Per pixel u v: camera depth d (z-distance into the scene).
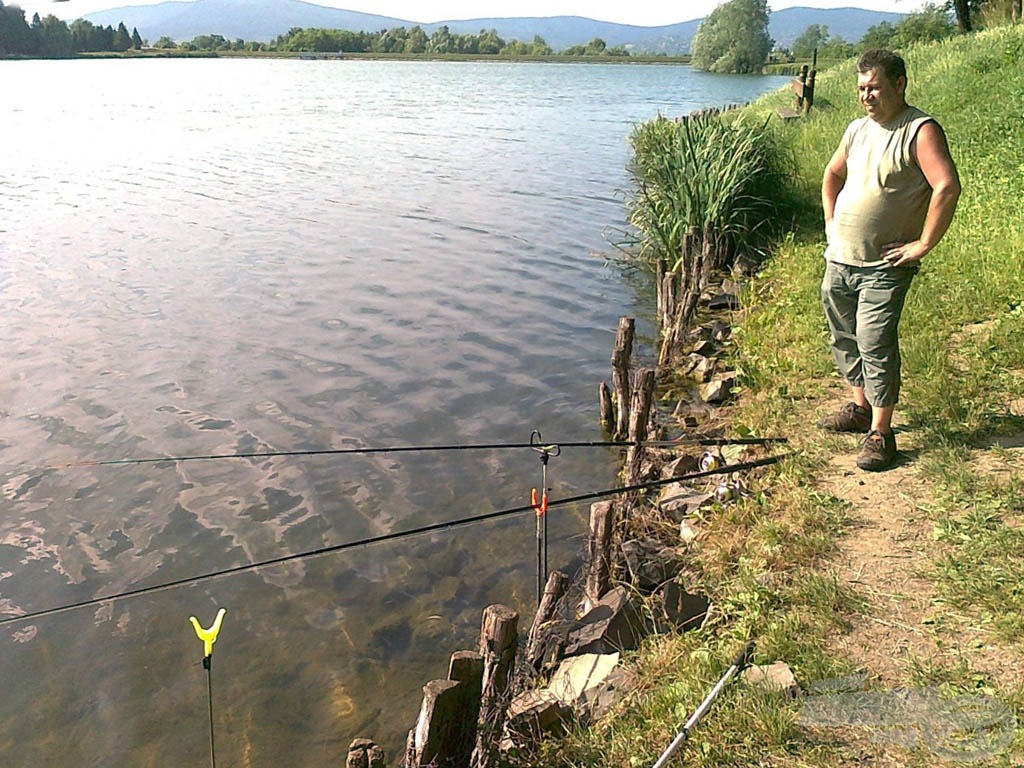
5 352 10.23
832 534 5.02
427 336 10.84
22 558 6.32
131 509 6.95
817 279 10.07
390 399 9.01
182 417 8.57
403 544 6.42
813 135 17.44
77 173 23.73
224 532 6.63
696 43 100.94
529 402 8.92
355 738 4.73
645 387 6.66
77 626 5.63
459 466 7.59
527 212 18.31
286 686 5.11
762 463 5.80
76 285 12.95
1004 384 6.42
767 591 4.56
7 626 5.64
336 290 12.76
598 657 4.63
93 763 4.62
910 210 5.18
